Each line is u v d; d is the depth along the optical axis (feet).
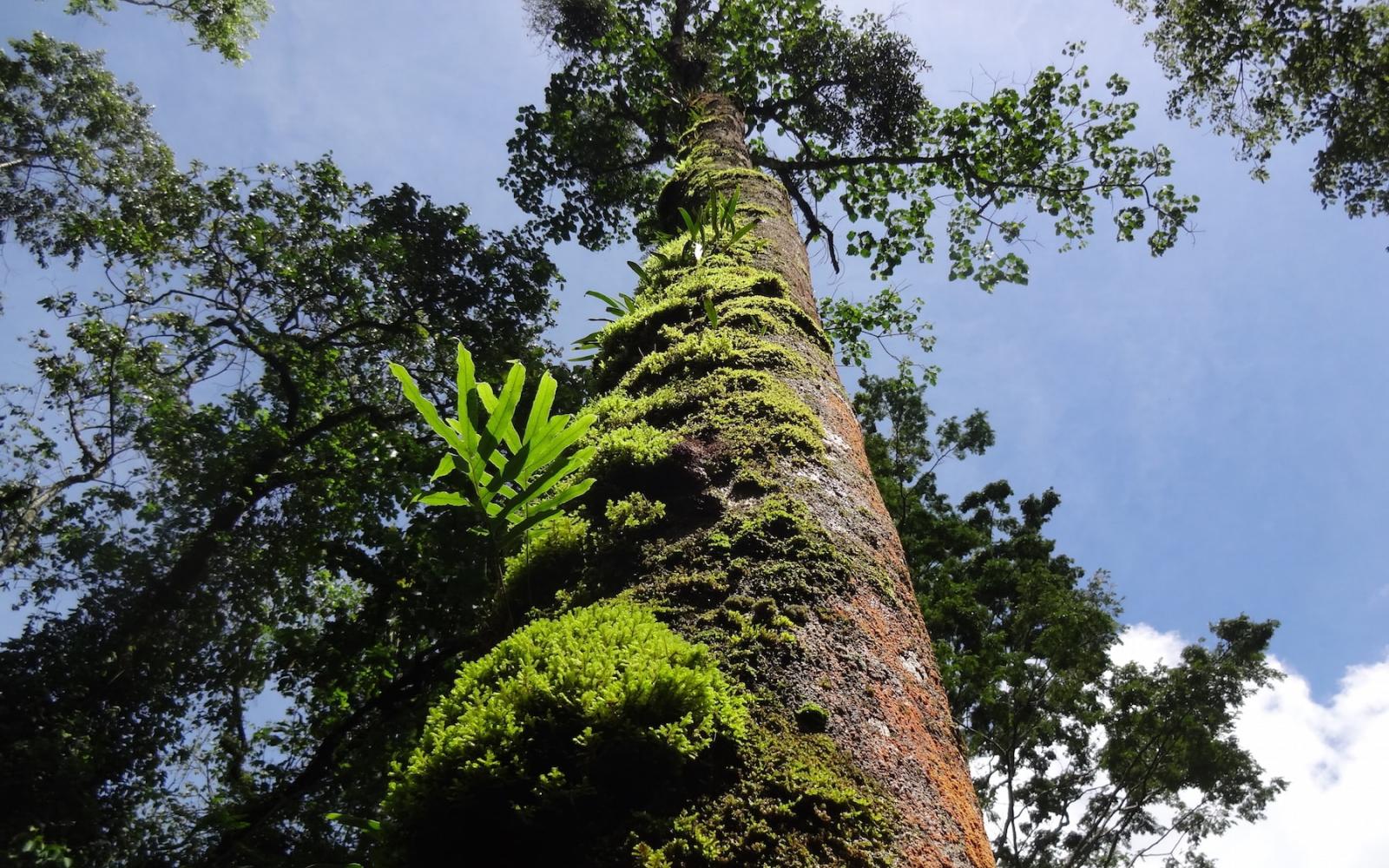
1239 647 49.78
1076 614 46.09
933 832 4.41
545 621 5.21
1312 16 31.27
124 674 33.22
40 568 37.93
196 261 41.14
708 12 39.73
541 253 41.81
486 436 6.75
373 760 17.56
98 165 50.49
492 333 40.47
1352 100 31.99
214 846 19.38
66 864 21.01
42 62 50.08
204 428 37.42
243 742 31.68
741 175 16.85
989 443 47.39
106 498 39.32
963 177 37.63
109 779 30.30
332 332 41.75
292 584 36.83
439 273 40.78
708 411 7.82
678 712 4.32
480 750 4.22
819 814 4.08
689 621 5.38
